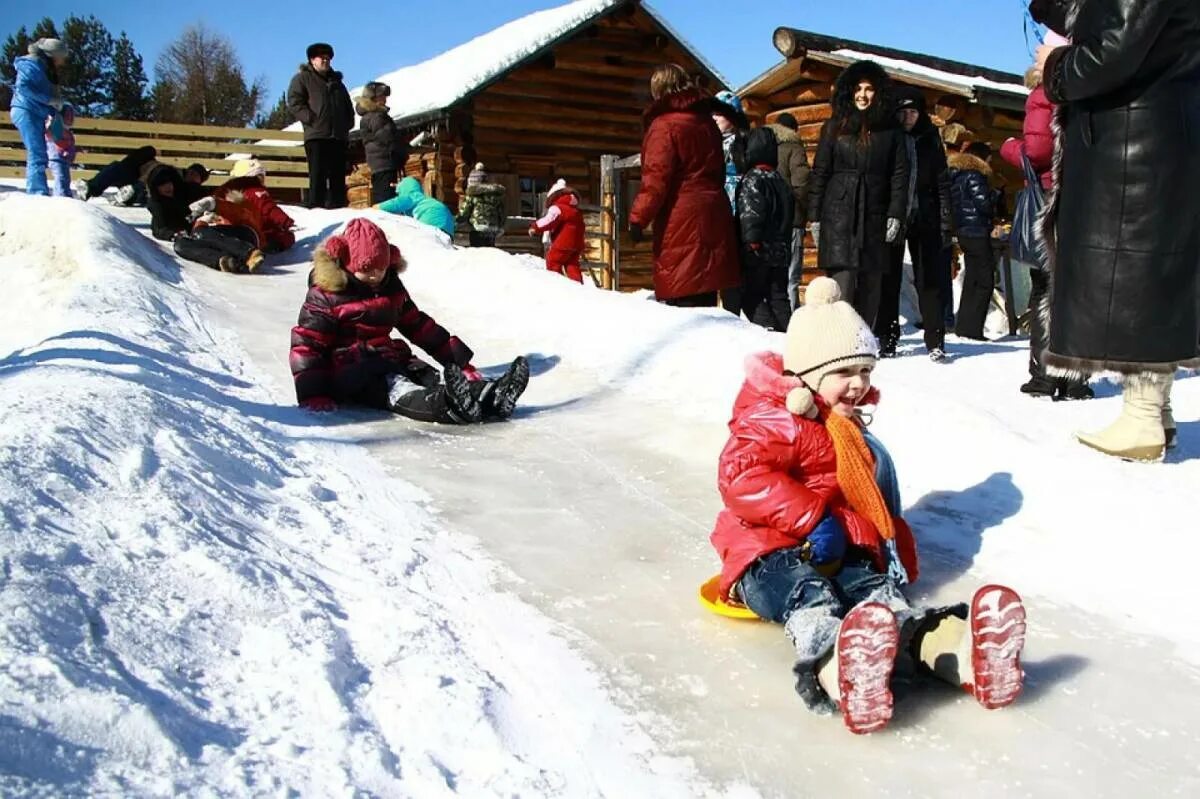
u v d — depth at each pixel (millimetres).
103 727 1789
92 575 2311
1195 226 3875
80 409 3299
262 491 3436
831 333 2732
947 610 2398
